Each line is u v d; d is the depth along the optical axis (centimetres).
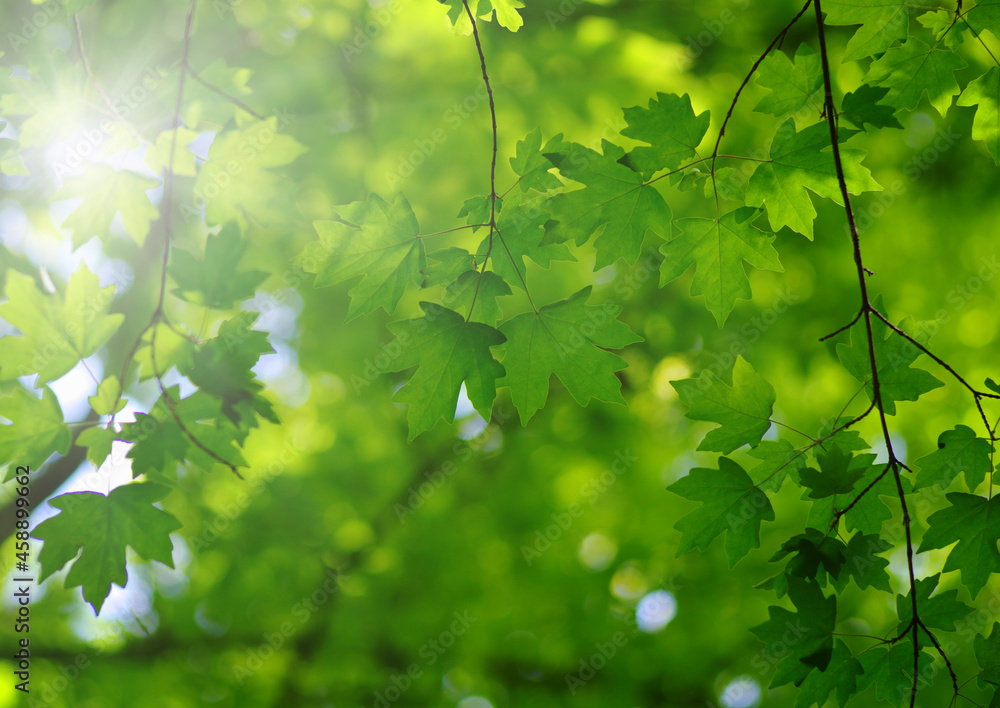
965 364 617
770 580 192
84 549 172
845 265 572
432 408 193
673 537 616
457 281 193
